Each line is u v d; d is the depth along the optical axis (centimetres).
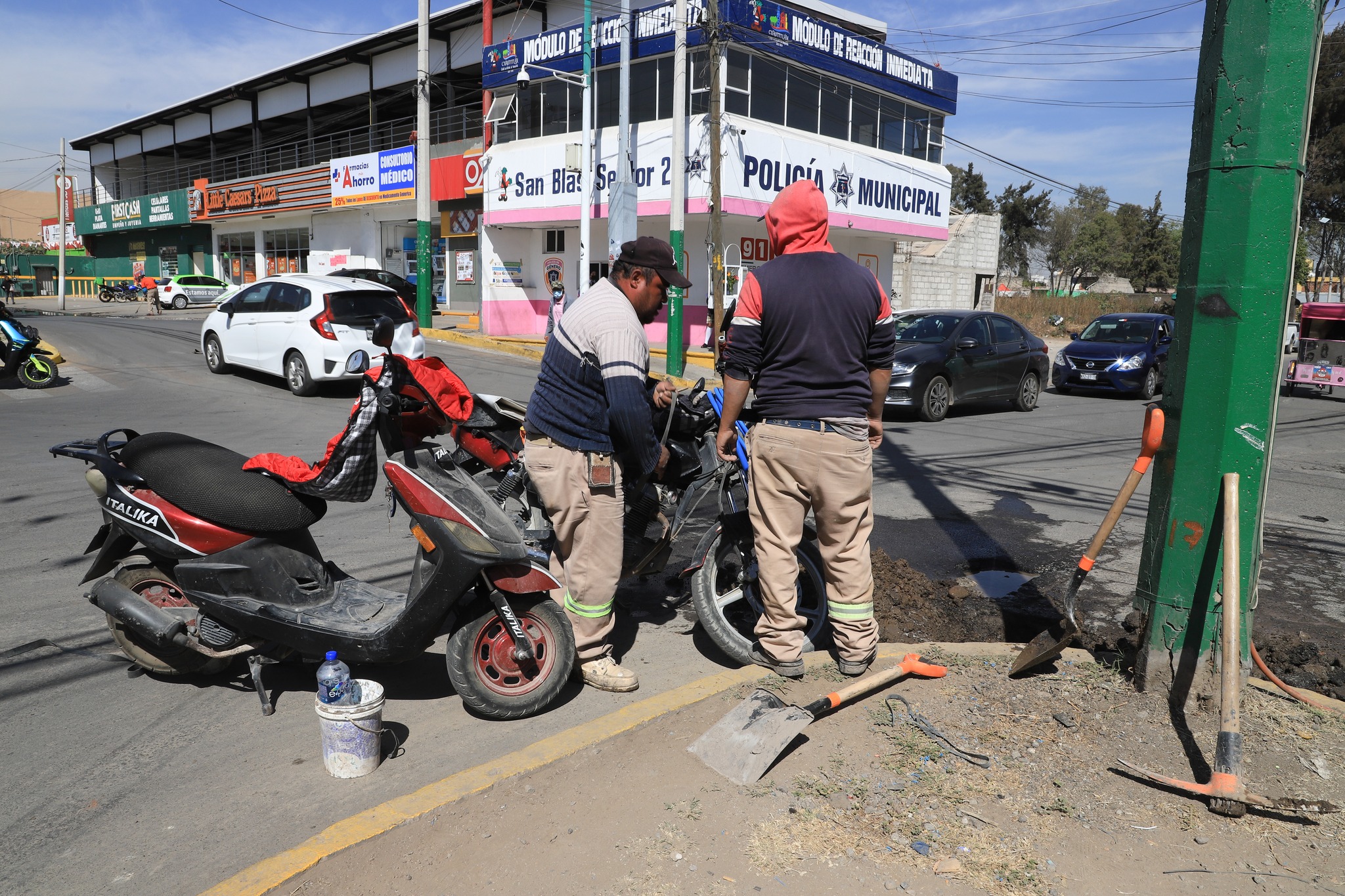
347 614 361
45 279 6106
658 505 405
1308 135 309
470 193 2625
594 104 2217
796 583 365
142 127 4656
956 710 341
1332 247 4944
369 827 265
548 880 247
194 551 355
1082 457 988
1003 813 277
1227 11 305
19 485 753
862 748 314
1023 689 357
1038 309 4366
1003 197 6556
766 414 348
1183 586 332
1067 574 563
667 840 263
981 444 1070
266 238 3800
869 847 261
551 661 352
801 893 241
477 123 2991
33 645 429
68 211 5931
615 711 340
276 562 360
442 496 331
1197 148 320
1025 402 1442
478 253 2773
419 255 2477
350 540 606
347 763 310
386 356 341
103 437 386
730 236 2125
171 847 272
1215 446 321
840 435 339
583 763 304
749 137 1972
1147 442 335
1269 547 638
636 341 341
